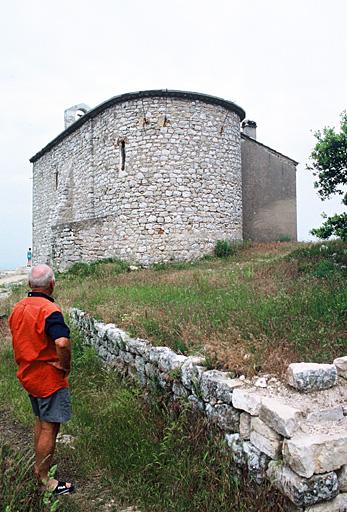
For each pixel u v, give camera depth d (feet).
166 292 24.63
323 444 8.79
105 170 52.90
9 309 33.63
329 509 8.80
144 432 13.15
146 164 49.42
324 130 27.78
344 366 11.39
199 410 12.13
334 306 18.02
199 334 15.44
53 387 11.03
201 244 50.21
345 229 26.45
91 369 19.57
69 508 10.41
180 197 49.47
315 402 10.18
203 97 50.29
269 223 62.44
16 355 11.27
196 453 11.34
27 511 9.91
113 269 45.11
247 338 15.01
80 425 14.64
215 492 10.03
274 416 9.38
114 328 19.36
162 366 14.32
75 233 50.75
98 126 54.75
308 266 29.14
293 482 8.70
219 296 21.65
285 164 64.13
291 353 13.34
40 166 75.72
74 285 37.29
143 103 49.55
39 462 11.00
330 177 28.09
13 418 15.90
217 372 12.09
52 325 10.87
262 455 9.71
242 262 42.83
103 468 12.21
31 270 11.80
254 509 9.33
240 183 54.90
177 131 49.52
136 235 49.47
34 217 78.74
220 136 51.90
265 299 20.11
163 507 10.44
